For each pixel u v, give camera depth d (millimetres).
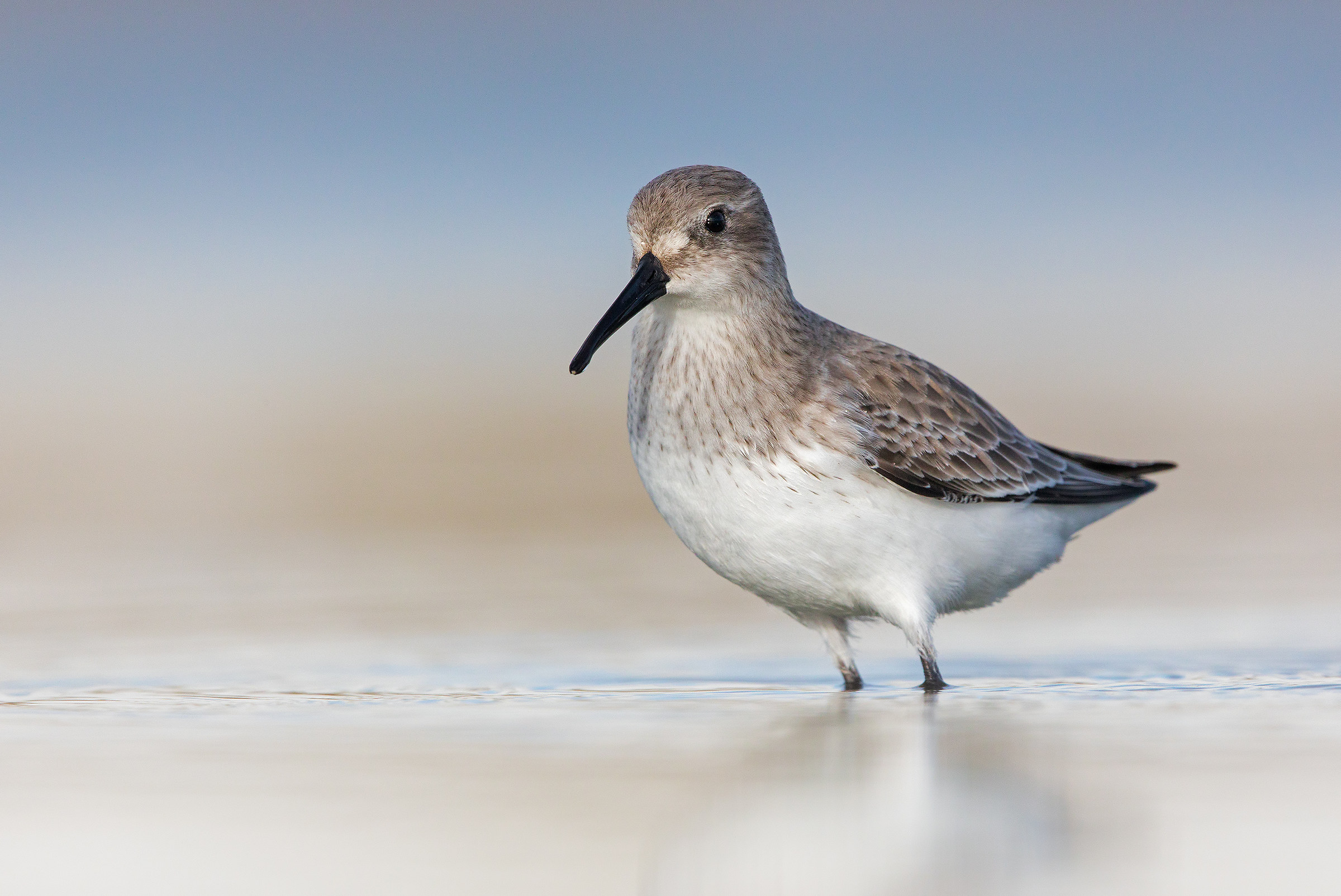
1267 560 16516
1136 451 23953
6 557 17391
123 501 20875
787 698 10492
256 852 6688
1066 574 15922
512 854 6621
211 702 10203
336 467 23094
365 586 15648
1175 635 12758
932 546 11383
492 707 10023
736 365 11125
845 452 11008
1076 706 9922
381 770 8070
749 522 11062
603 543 18562
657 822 7074
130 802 7465
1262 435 25094
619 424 25859
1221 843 6629
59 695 10469
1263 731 8898
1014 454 12117
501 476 22703
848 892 6148
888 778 7797
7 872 6445
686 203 11148
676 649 12570
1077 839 6719
